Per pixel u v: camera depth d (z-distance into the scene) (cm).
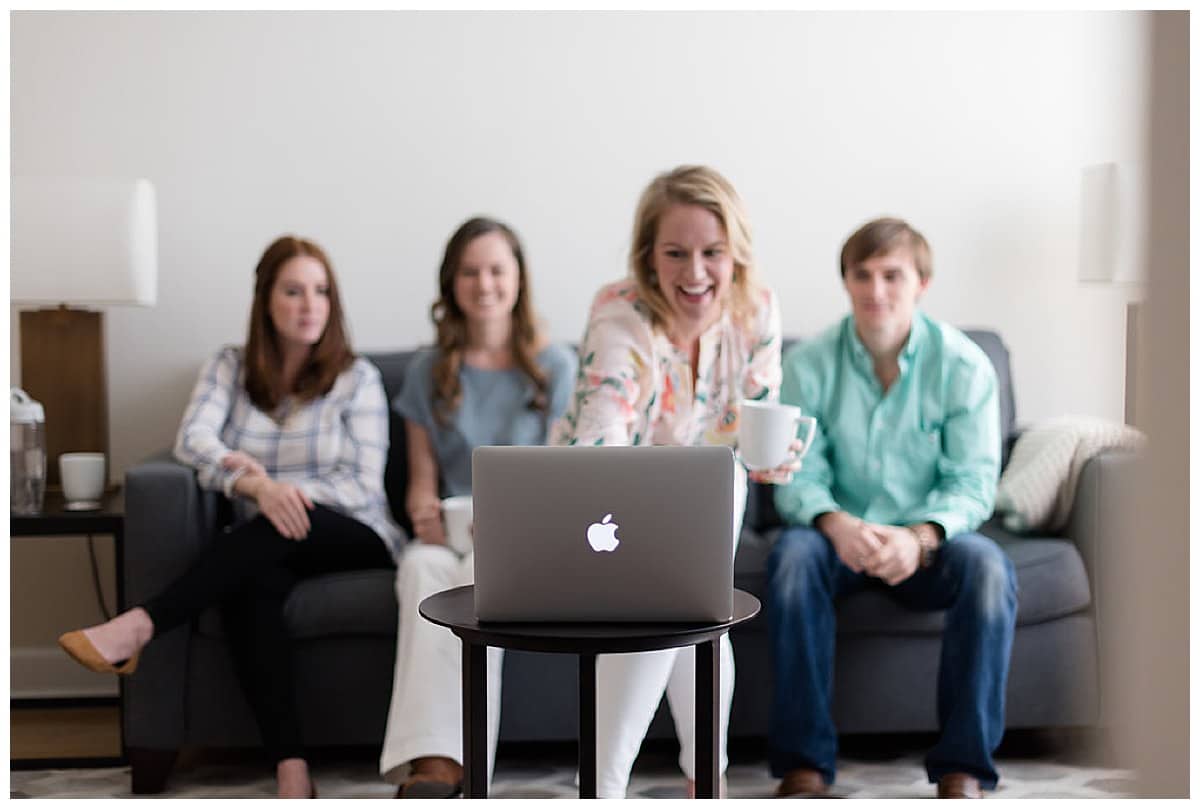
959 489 247
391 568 259
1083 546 253
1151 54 48
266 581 241
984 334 304
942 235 328
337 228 316
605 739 201
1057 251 329
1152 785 50
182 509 244
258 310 267
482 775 158
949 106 327
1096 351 329
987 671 226
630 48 320
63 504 270
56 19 306
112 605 314
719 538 153
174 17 309
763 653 247
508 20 317
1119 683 52
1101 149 328
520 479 152
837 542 238
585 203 321
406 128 316
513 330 275
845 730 248
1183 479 49
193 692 242
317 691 243
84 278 272
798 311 326
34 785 244
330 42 313
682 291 217
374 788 241
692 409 225
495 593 153
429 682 225
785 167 324
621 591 153
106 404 296
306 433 269
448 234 319
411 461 275
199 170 311
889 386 258
